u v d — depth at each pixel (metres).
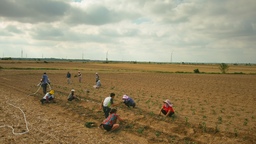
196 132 10.98
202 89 29.05
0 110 13.84
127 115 13.84
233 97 22.61
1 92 20.72
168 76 53.16
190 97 21.84
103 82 34.69
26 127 11.05
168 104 13.55
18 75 41.38
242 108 16.95
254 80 46.56
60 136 10.09
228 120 13.20
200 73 70.06
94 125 11.96
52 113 14.06
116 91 24.27
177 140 10.04
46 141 9.43
